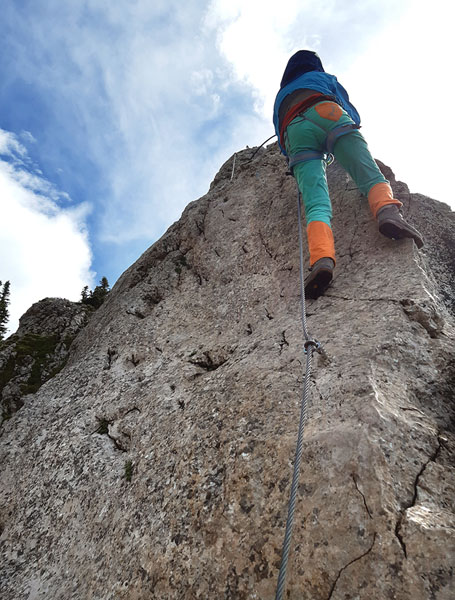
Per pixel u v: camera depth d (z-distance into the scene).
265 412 2.27
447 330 2.50
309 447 1.90
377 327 2.47
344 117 3.29
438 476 1.71
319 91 3.45
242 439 2.19
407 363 2.23
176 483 2.23
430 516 1.54
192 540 1.92
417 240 2.99
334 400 2.11
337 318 2.72
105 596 1.96
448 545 1.42
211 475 2.13
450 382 2.15
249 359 2.82
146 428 2.82
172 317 3.99
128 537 2.16
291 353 2.63
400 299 2.59
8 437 3.51
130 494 2.40
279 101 3.71
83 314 6.42
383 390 2.06
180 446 2.43
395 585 1.39
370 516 1.57
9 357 5.18
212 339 3.44
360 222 3.45
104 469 2.73
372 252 3.13
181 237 4.99
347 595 1.43
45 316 6.29
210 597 1.69
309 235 3.02
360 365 2.24
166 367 3.36
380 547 1.48
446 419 2.02
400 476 1.68
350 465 1.73
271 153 5.36
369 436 1.79
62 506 2.66
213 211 4.93
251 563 1.70
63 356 5.34
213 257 4.35
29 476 3.03
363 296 2.79
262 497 1.88
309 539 1.62
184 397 2.88
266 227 4.19
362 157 3.20
